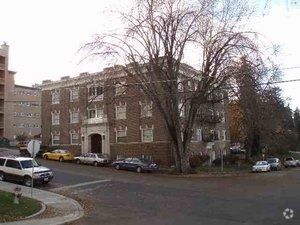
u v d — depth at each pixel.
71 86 64.31
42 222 18.44
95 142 61.97
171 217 19.19
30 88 97.88
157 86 46.00
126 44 43.22
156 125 55.47
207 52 43.88
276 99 71.25
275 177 42.69
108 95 56.44
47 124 67.00
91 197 26.83
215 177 42.28
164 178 39.31
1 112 85.44
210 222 17.58
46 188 31.14
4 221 18.55
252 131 68.75
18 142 79.31
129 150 57.47
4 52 86.00
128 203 24.22
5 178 33.78
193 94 46.09
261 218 18.16
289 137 95.44
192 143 60.25
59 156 56.31
